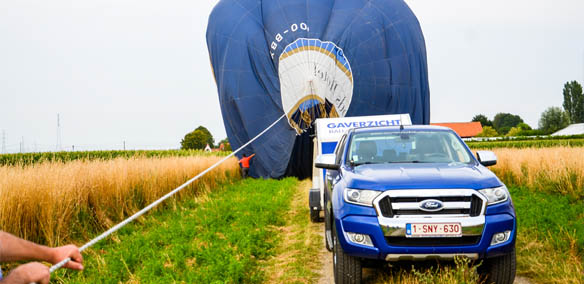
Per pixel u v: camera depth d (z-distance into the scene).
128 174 11.34
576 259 5.89
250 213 10.47
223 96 23.17
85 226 8.70
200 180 15.98
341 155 6.71
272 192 15.84
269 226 9.66
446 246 4.74
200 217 10.26
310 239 8.24
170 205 12.24
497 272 5.09
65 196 8.38
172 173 13.84
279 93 21.56
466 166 5.75
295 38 21.16
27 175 8.29
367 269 6.21
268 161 22.39
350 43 21.08
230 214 10.45
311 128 21.02
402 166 5.79
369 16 21.75
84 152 34.31
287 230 9.40
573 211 9.16
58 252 2.18
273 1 22.50
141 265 6.46
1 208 7.09
